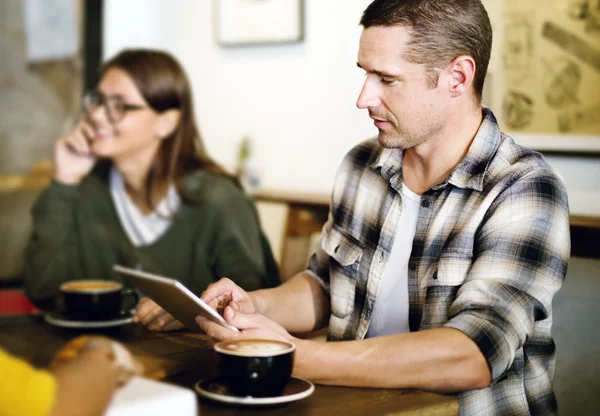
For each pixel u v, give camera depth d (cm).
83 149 231
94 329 153
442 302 139
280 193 288
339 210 165
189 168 227
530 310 124
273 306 155
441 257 140
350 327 157
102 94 228
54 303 191
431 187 143
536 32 217
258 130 312
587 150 207
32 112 310
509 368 133
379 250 152
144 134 224
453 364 117
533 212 131
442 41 135
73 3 320
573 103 210
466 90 140
